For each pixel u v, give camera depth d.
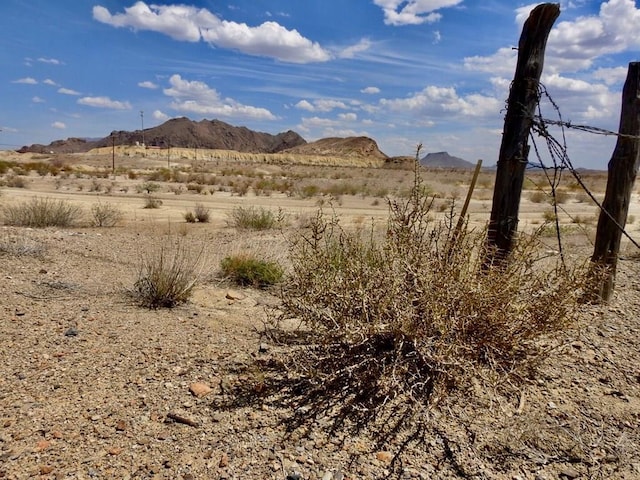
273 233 11.20
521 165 4.18
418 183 3.73
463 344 3.22
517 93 4.17
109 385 3.26
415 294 3.28
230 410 3.02
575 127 4.13
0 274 5.87
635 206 25.56
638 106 4.84
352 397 3.18
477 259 3.49
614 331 4.39
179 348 3.92
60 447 2.57
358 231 4.94
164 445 2.65
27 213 12.55
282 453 2.63
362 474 2.51
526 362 3.40
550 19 4.02
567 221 16.28
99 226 13.22
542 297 3.46
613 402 3.24
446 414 3.02
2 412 2.86
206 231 12.85
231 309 5.06
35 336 4.00
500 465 2.61
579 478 2.53
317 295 3.48
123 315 4.68
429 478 2.50
